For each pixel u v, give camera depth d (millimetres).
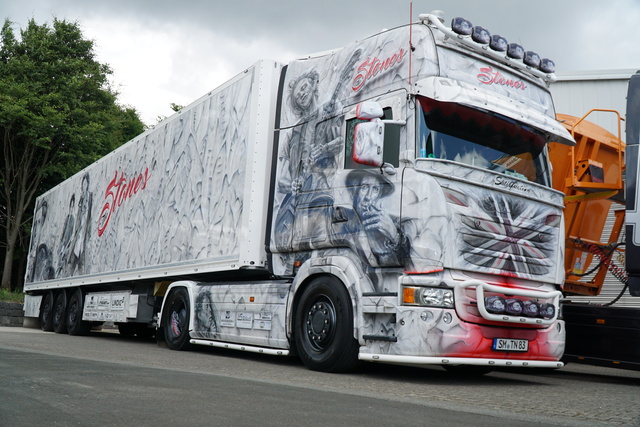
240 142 8375
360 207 6504
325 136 7203
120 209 12211
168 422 3170
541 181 7016
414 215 5977
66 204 15594
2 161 24891
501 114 6730
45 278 16094
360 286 6328
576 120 8539
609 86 12602
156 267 10352
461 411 4102
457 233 6027
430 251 5883
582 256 8492
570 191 8398
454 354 5867
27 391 3979
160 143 10891
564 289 8477
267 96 8180
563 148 8344
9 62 23688
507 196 6480
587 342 7910
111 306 12398
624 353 7594
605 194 8359
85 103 24641
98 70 25500
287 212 7520
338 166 6918
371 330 6164
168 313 9750
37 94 23406
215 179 8898
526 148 6973
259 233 7910
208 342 8688
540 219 6711
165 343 10102
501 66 7066
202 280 9977
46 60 24359
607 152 8539
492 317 6004
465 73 6691
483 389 5805
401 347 5836
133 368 5645
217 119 9102
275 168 7891
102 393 4004
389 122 6316
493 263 6215
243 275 9086
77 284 13922
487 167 6527
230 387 4555
